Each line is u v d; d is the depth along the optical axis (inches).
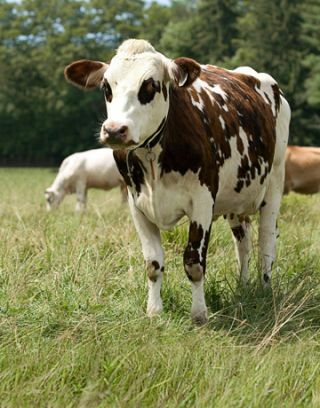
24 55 3998.5
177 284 342.3
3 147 3826.3
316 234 478.6
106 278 339.0
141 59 278.8
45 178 2320.4
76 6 4072.3
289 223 520.1
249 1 2824.8
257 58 2689.5
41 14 4212.6
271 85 382.9
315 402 216.8
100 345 248.4
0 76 3816.4
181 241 406.6
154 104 277.7
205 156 302.8
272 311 309.4
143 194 303.9
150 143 288.2
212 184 309.0
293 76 2600.9
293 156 841.5
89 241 408.8
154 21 4010.8
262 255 368.5
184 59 282.0
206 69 357.4
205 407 209.8
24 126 3814.0
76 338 266.5
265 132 357.1
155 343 257.8
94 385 215.0
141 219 315.6
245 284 344.2
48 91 3737.7
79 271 350.0
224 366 238.4
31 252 400.5
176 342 264.8
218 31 3026.6
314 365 246.4
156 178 296.8
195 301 308.3
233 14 3026.6
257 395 216.2
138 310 312.5
